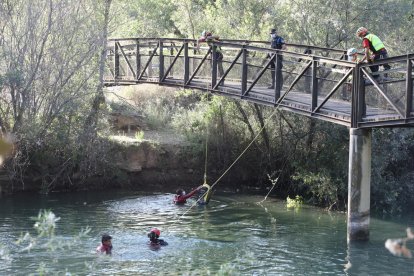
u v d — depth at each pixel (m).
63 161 21.67
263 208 19.44
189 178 23.64
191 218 17.52
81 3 21.97
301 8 21.70
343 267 12.63
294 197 21.58
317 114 14.92
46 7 21.34
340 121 14.18
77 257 12.62
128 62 21.48
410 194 20.89
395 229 16.64
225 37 23.12
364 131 13.66
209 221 17.14
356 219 13.92
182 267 12.11
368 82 13.62
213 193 21.92
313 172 20.55
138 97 28.86
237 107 23.33
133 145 22.91
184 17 25.73
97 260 12.41
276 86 16.25
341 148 19.89
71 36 21.20
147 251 13.33
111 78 22.91
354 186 13.79
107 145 22.25
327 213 18.86
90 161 21.69
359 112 13.55
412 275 12.09
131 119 25.78
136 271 11.72
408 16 23.42
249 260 11.39
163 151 23.38
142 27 32.34
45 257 12.52
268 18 22.86
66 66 20.94
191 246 13.98
